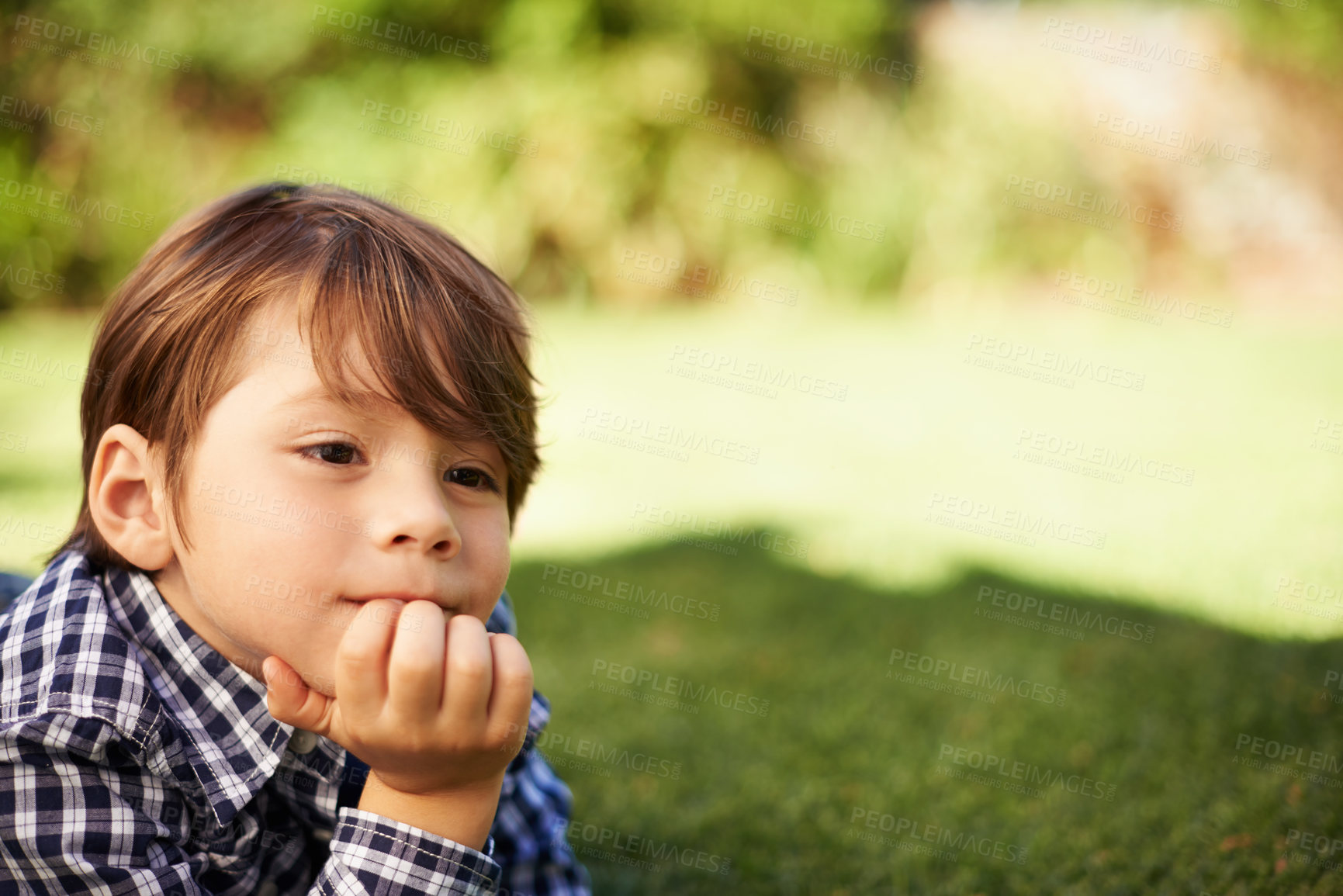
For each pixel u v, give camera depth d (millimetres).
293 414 944
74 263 7617
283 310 983
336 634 932
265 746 1031
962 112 10195
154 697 979
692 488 4680
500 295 1164
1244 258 9469
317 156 8805
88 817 917
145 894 917
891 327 9047
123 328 1057
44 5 7762
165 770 968
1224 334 7801
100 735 923
